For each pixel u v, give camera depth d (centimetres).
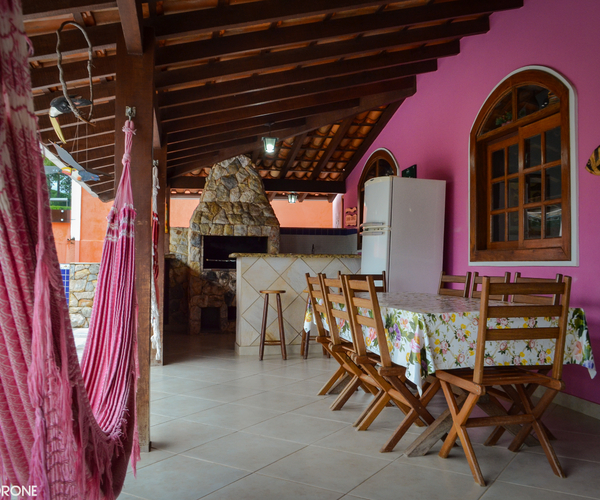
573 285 358
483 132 482
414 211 529
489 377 244
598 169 334
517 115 428
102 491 147
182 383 416
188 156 679
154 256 420
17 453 116
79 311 793
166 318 843
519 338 233
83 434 126
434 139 578
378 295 365
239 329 564
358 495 209
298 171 905
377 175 765
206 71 392
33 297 108
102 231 1385
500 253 443
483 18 464
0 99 98
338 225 1130
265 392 386
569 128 359
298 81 471
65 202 1438
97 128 414
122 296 195
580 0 355
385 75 548
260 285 569
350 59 489
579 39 356
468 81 505
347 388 338
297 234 924
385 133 732
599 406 330
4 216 101
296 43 379
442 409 335
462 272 516
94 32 268
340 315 322
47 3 217
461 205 520
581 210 351
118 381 188
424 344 239
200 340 682
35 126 105
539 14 399
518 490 215
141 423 259
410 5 406
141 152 261
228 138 636
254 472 232
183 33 307
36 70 297
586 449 268
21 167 104
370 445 271
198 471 233
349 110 657
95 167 573
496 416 255
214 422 309
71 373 116
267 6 321
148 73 261
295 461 246
